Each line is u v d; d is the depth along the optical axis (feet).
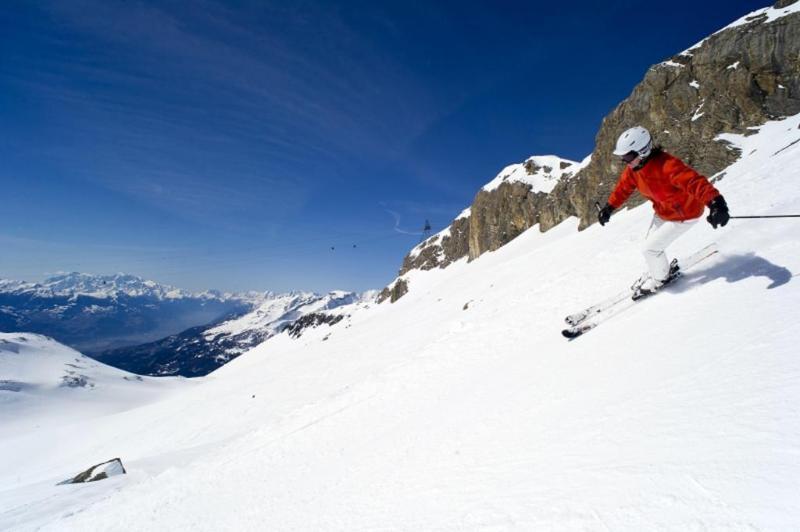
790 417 7.28
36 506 35.17
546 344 18.58
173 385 352.90
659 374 10.85
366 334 160.97
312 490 15.80
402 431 17.37
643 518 6.70
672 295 15.23
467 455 12.22
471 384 19.01
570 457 9.43
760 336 10.11
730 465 6.86
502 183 210.79
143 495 26.99
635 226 55.42
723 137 77.77
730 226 19.75
